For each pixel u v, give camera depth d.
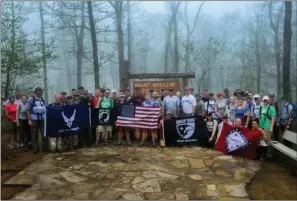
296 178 7.09
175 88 12.59
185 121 9.64
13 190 6.23
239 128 8.69
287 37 15.55
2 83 12.20
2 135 11.23
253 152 8.45
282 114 10.01
